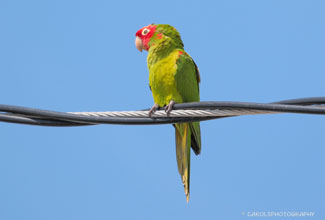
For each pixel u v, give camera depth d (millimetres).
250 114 6973
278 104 6543
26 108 7031
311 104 6734
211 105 6996
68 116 7098
